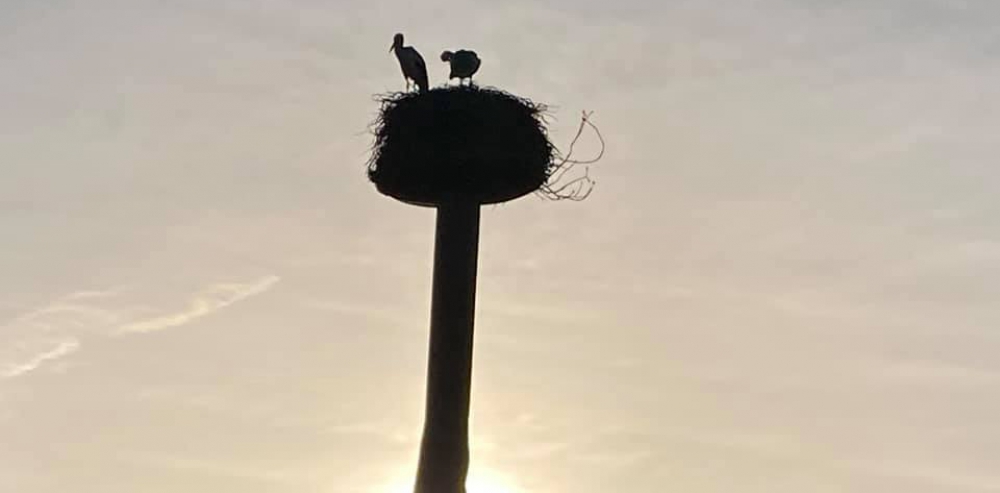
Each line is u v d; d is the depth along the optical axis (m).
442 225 60.91
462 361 60.53
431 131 60.12
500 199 60.78
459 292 60.66
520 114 60.47
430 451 60.22
